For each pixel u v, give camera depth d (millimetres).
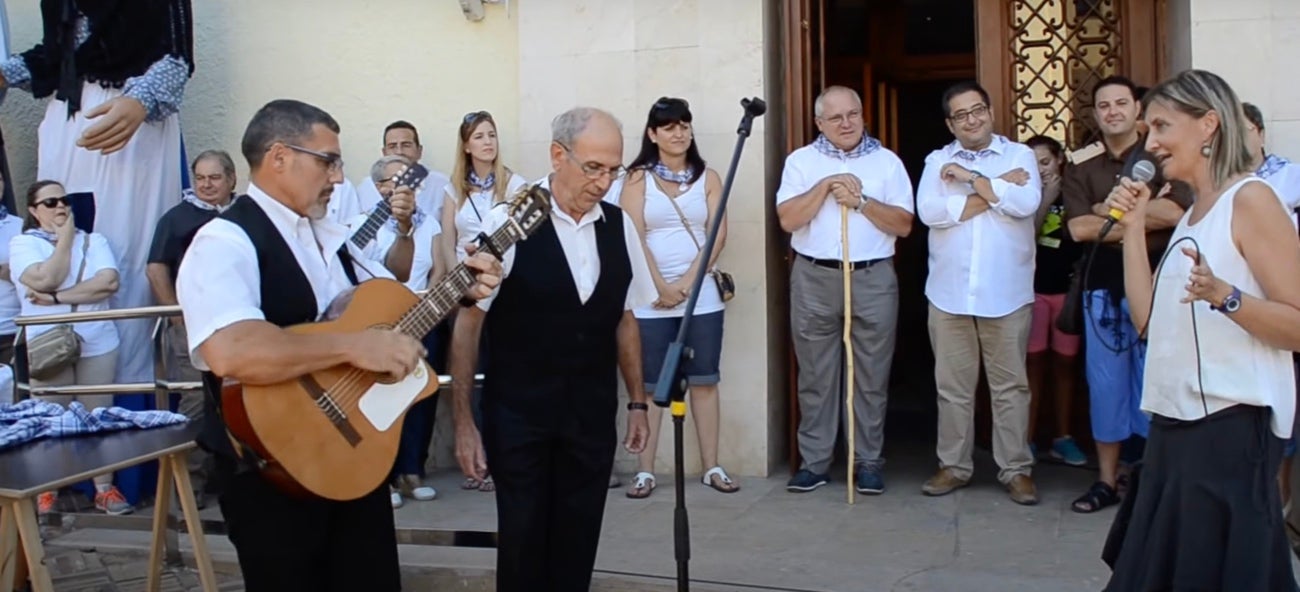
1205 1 4848
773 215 5629
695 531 4695
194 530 3889
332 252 3115
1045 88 5574
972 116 4898
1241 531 2777
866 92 7672
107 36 5742
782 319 5781
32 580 3154
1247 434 2793
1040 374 5570
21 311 5488
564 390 3461
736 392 5535
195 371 5531
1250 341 2793
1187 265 2893
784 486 5375
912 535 4578
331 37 6152
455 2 5965
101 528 5012
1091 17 5477
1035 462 5578
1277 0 4766
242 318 2773
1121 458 5328
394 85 6086
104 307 5461
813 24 5688
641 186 5215
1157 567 2895
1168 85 2949
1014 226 4898
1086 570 4105
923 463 5828
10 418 3758
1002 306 4883
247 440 2830
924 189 5023
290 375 2807
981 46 5574
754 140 5441
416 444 5367
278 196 2967
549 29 5723
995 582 4008
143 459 3439
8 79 5906
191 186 6191
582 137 3318
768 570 4191
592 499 3559
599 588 4137
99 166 5785
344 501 3078
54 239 5371
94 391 4773
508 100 5926
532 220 3277
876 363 5180
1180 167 2939
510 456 3457
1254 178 2848
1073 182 5016
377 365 2900
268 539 2969
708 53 5500
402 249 3834
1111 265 4781
